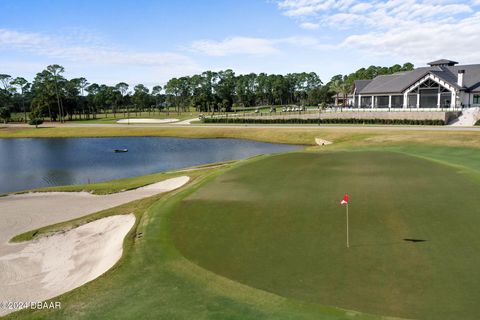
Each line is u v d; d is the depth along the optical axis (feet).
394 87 276.82
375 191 67.72
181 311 35.12
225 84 607.78
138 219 64.75
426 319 31.73
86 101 515.50
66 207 88.94
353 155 107.45
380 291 36.24
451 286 36.52
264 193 71.41
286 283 38.81
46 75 460.55
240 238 51.39
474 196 62.44
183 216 62.28
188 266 44.16
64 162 176.76
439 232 48.98
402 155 104.06
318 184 75.25
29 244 65.92
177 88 605.31
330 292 36.58
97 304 37.50
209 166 127.85
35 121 359.46
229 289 38.42
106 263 51.42
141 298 37.99
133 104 604.90
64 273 54.65
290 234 51.37
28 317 36.19
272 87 612.29
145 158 182.60
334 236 49.65
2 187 131.03
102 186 105.60
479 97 248.11
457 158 101.65
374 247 45.70
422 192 65.82
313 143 206.18
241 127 274.77
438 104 253.65
